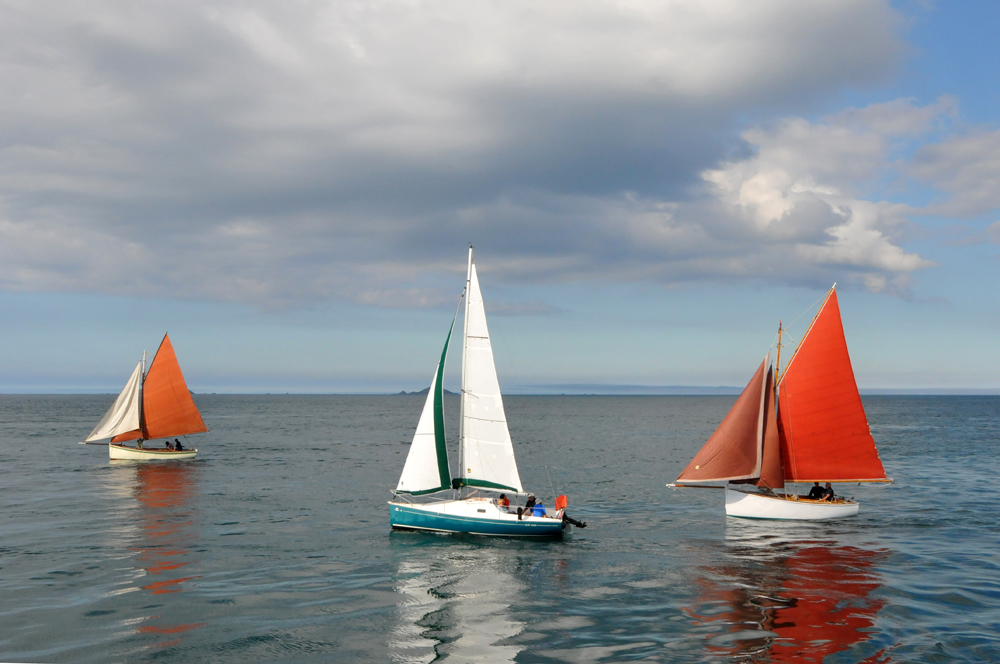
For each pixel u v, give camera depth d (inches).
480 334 1444.4
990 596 1009.5
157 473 2497.5
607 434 4862.2
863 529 1502.2
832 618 918.4
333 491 2070.6
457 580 1109.1
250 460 2950.3
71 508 1768.0
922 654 794.8
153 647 821.2
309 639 849.5
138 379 2903.5
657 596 1019.9
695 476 1646.2
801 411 1611.7
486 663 775.7
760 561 1226.0
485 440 1444.4
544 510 1465.3
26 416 7268.7
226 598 1009.5
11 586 1063.0
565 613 946.1
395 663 776.3
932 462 2854.3
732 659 782.5
